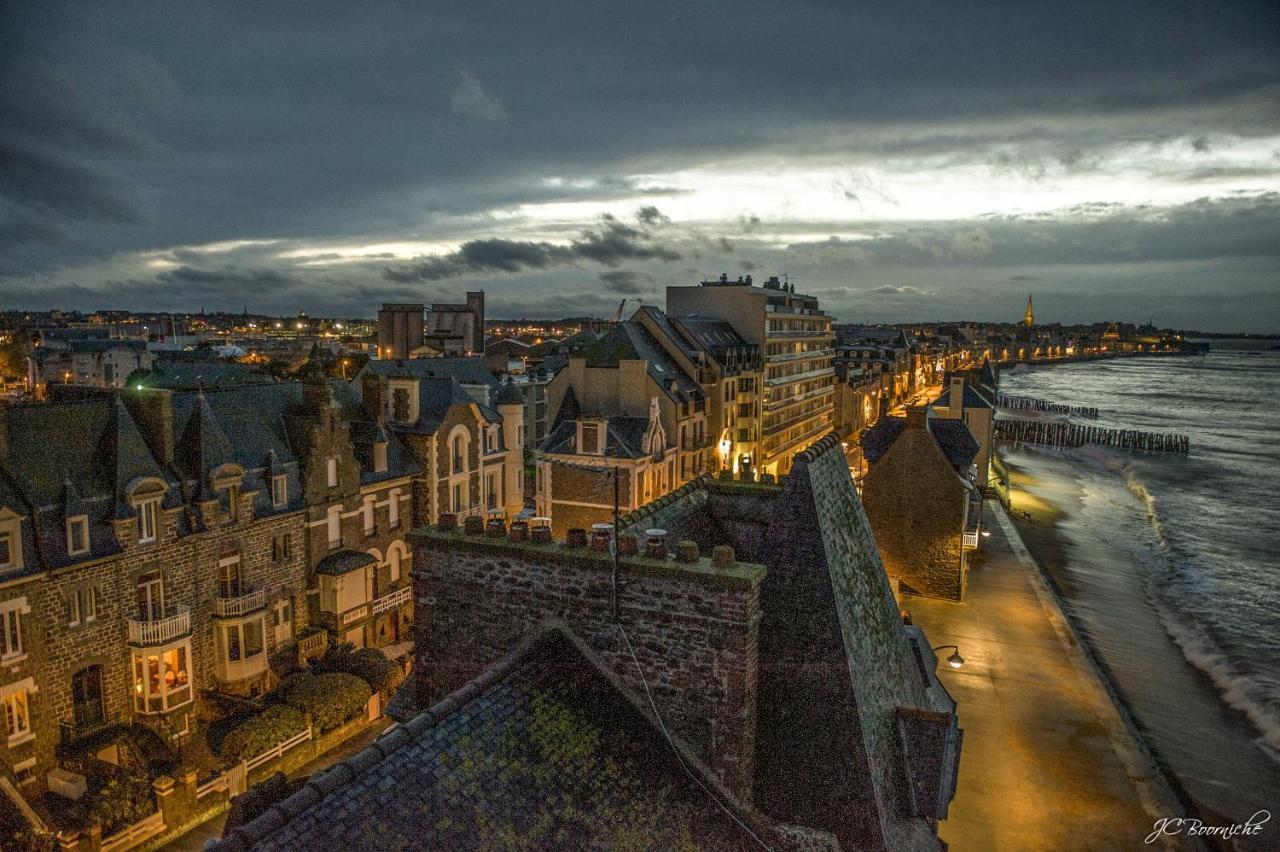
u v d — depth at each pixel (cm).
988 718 3800
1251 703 4472
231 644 3675
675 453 6550
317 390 4288
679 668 1232
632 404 6669
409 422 4941
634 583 1257
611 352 6806
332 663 4006
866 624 1549
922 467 5166
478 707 1068
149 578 3338
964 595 5297
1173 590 6631
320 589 4162
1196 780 3622
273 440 4075
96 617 3144
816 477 1523
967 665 4325
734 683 1206
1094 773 3375
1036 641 4638
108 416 3419
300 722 3466
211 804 3131
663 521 1667
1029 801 3170
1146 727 4153
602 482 5647
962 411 8212
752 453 8606
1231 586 6850
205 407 3694
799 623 1394
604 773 1095
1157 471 13175
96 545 3141
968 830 2986
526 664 1188
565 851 965
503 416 5841
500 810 962
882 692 1505
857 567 1627
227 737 3253
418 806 905
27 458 3064
